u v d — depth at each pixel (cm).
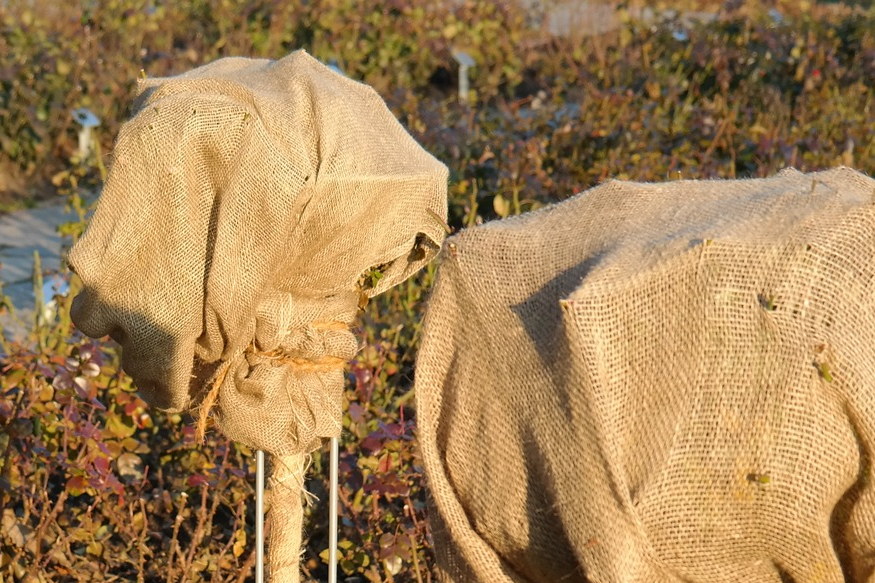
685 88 1016
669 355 192
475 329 221
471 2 1333
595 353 193
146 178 247
